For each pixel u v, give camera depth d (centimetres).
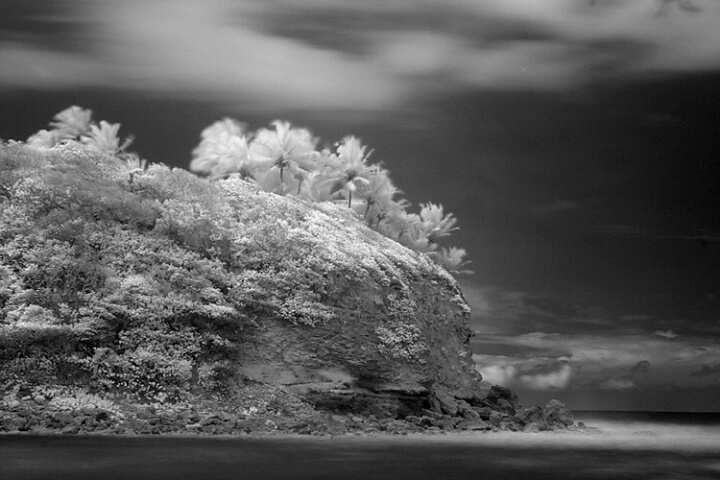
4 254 5678
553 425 7806
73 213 6088
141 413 5297
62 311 5494
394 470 4088
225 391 5794
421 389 6575
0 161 6228
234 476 3675
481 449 5319
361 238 7719
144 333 5697
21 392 5162
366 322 6594
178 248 6338
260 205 7256
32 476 3475
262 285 6419
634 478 4200
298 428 5559
